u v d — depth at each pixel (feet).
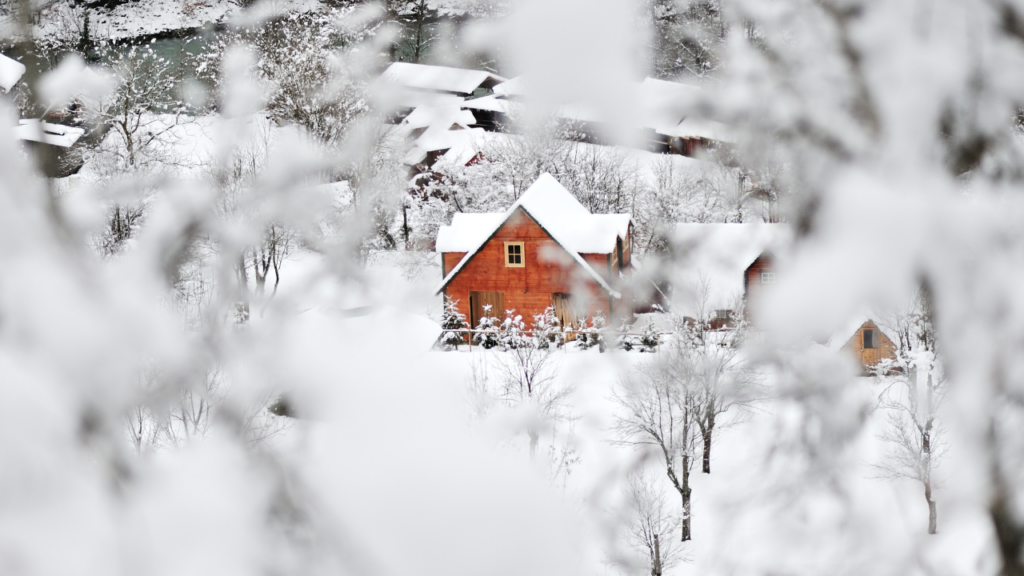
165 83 91.97
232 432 3.49
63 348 3.31
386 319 3.71
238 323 3.62
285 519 3.49
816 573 4.85
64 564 3.14
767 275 4.10
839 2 3.98
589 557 3.61
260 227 3.83
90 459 3.27
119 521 3.26
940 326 3.81
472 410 3.69
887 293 3.56
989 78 3.84
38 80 3.72
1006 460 3.90
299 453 3.50
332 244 3.98
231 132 4.35
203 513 3.37
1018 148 3.83
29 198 3.53
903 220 3.63
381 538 3.46
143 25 181.06
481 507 3.49
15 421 3.18
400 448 3.53
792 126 3.98
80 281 3.46
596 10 3.14
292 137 4.21
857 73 3.95
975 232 3.63
